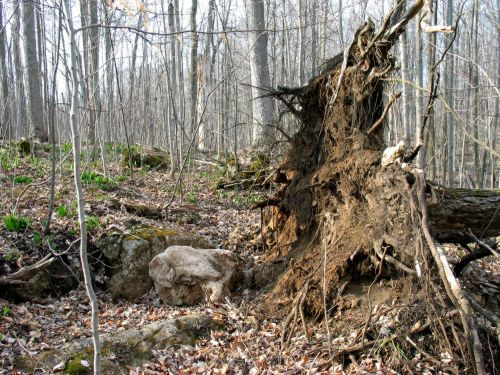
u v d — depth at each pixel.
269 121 11.79
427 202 4.68
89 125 13.37
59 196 8.06
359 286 5.21
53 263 6.02
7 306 5.19
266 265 6.33
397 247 4.75
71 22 2.94
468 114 14.10
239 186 10.77
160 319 5.31
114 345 4.62
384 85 5.71
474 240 5.42
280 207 6.95
